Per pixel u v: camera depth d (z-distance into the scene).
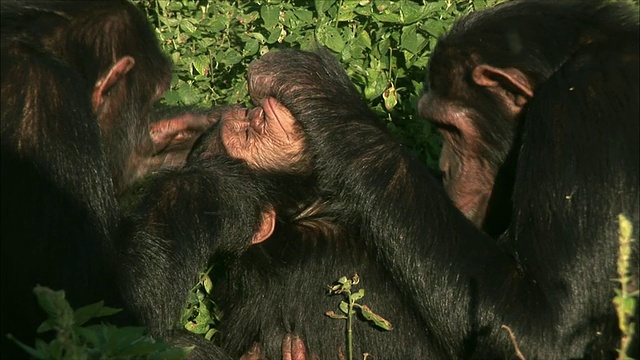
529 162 9.03
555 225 8.84
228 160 9.71
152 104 9.48
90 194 8.30
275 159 9.76
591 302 8.83
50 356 6.75
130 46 9.12
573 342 8.84
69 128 8.23
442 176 10.19
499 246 9.30
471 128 9.73
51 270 8.07
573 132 8.88
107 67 8.93
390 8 12.07
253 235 9.54
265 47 12.12
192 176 9.20
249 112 9.96
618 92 8.88
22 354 8.24
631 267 8.84
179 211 8.95
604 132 8.82
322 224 9.96
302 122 9.61
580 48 9.30
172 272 8.73
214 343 10.39
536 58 9.37
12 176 8.03
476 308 8.99
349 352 9.39
